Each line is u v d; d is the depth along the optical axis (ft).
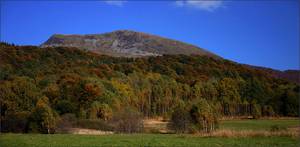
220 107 457.68
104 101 310.86
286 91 479.00
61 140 133.28
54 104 293.64
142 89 435.12
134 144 119.75
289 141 124.88
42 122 210.18
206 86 491.31
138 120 229.04
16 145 117.29
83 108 290.35
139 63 613.11
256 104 459.32
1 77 343.87
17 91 280.72
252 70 648.79
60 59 546.26
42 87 339.98
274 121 368.48
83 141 129.59
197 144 118.73
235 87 504.02
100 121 237.66
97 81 344.69
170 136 153.89
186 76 565.53
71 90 318.24
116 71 497.46
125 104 347.15
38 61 484.33
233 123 335.88
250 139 131.75
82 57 609.83
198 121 226.38
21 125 216.95
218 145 115.65
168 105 443.32
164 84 469.57
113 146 114.62
